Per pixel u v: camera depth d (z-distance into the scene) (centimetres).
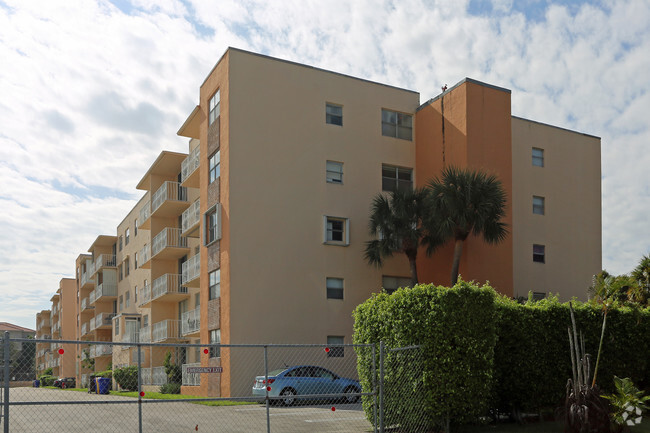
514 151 3152
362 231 2784
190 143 3612
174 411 1784
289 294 2545
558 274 3180
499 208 2491
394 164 2944
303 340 2538
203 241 2712
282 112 2667
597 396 1247
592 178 3425
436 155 2880
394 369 1293
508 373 1410
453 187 2453
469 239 2644
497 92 2834
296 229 2611
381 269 2806
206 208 2748
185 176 3309
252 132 2584
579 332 1509
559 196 3272
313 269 2619
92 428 1439
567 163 3344
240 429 1367
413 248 2623
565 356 1479
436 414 1256
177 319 3594
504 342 1413
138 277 4456
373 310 1383
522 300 2725
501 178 2769
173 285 3394
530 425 1388
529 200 3159
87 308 5816
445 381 1262
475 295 1320
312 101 2756
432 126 2923
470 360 1285
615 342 1566
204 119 2858
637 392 1288
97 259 5409
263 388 1998
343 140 2809
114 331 4397
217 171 2659
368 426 1394
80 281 6256
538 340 1448
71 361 6794
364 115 2895
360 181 2825
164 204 3522
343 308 2664
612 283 1416
